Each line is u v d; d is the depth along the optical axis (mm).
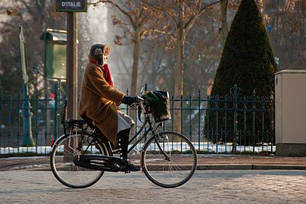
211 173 28516
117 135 22609
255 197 20250
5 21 121938
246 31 45844
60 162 22734
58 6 32375
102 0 76500
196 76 131000
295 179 25641
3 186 23344
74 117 32781
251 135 44375
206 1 89125
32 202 19125
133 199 19719
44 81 121688
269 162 32469
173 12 71000
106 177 26484
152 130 23000
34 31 122875
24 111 52656
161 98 22734
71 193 21234
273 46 110750
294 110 38312
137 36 77562
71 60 32812
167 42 83688
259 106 44562
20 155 38438
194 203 18891
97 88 22266
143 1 71500
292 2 81188
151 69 138250
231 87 45531
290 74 38469
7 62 121938
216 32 99375
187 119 123188
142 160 22812
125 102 22422
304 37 108688
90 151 22734
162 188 22688
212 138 45469
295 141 38188
